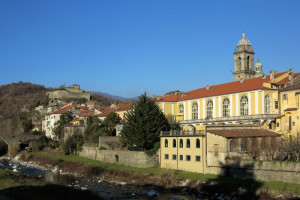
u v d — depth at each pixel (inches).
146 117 3417.8
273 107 3786.9
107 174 3149.6
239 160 2480.3
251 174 2390.5
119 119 4564.5
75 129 4731.8
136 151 3326.8
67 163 3838.6
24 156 4756.4
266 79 4057.6
